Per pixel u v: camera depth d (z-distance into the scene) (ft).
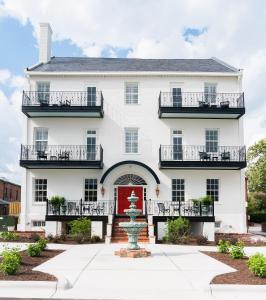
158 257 49.73
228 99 88.74
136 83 90.12
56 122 87.92
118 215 81.51
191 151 87.35
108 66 94.07
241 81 89.66
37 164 82.48
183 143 87.76
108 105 88.53
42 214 85.20
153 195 85.25
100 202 84.64
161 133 87.81
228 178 86.58
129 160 86.02
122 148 87.20
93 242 71.82
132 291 30.22
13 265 34.45
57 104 85.05
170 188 85.81
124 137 87.81
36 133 88.33
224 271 38.42
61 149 86.99
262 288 30.19
